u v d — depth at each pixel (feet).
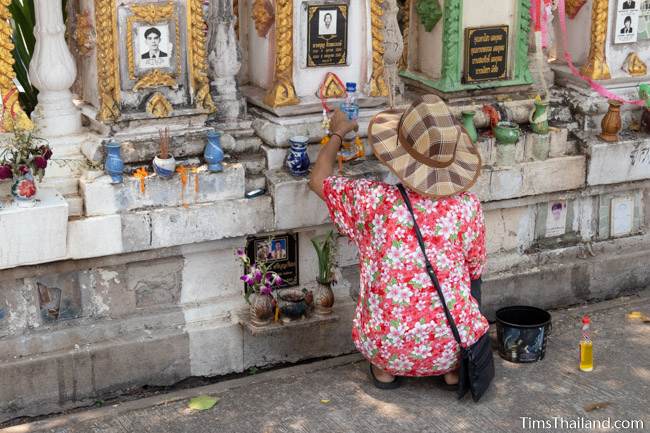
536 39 18.28
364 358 16.39
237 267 16.07
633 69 18.76
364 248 14.58
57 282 14.79
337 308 16.60
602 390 15.44
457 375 15.26
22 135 14.02
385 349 14.52
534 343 16.11
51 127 15.25
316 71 16.42
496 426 14.42
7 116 14.60
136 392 15.49
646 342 17.03
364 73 16.72
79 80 15.85
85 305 15.10
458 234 14.32
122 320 15.29
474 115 17.34
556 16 19.29
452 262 14.33
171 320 15.58
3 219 13.74
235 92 16.35
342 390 15.38
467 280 14.67
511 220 18.11
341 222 14.78
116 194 14.76
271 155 16.11
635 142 18.33
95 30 14.82
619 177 18.47
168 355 15.49
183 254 15.52
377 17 16.43
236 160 15.92
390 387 15.33
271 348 16.25
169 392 15.58
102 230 14.62
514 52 18.16
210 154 15.33
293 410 14.83
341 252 16.74
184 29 15.10
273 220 15.85
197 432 14.25
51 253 14.30
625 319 17.92
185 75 15.31
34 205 13.99
